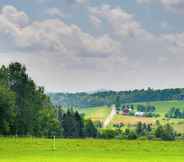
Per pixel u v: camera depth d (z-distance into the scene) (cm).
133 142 11625
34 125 18275
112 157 8556
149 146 10912
